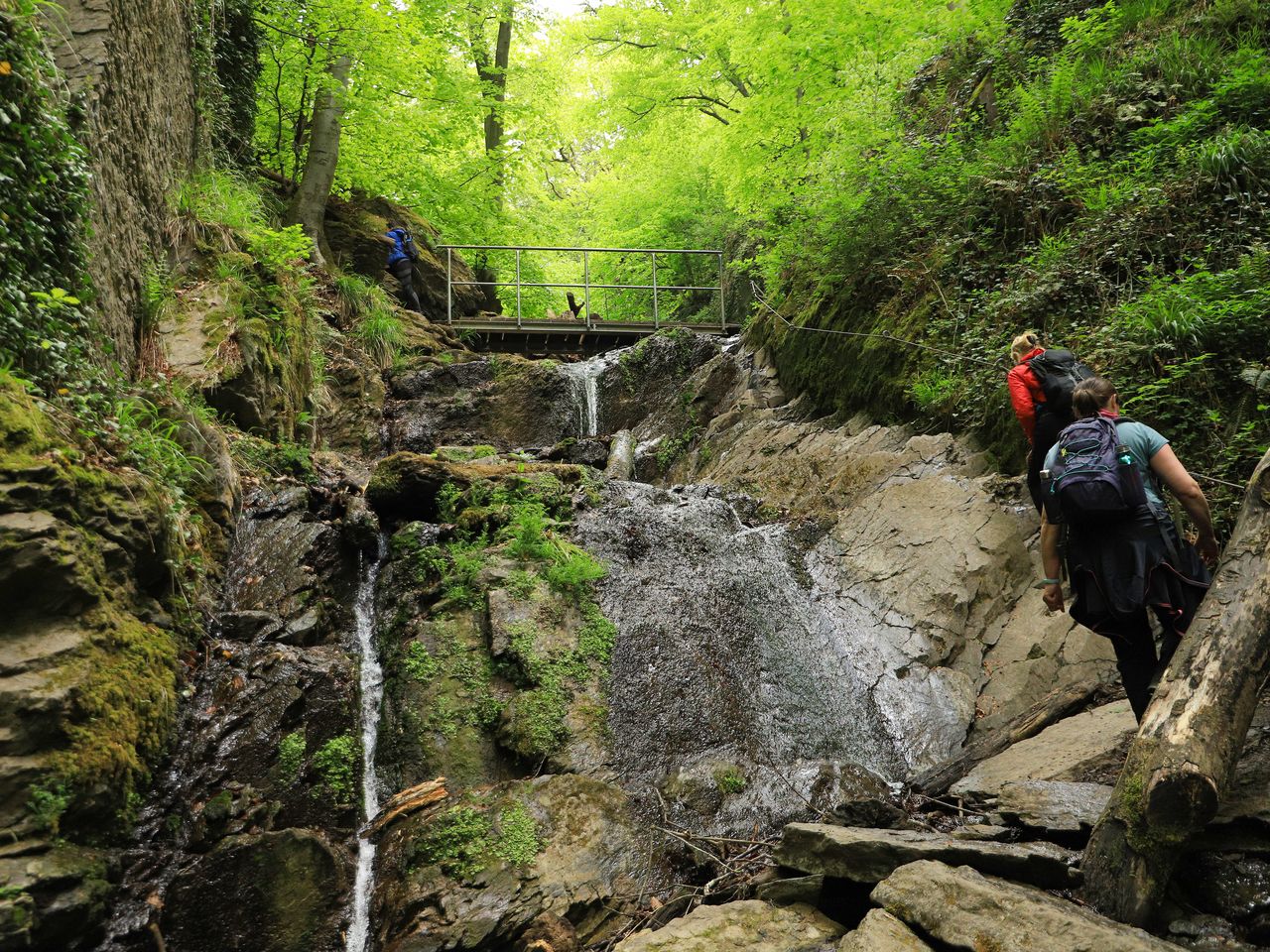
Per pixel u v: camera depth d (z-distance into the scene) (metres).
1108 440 3.69
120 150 6.71
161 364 7.30
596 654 5.80
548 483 7.45
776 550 7.54
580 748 5.14
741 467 9.76
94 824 3.95
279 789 4.71
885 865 3.55
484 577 6.10
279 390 8.44
